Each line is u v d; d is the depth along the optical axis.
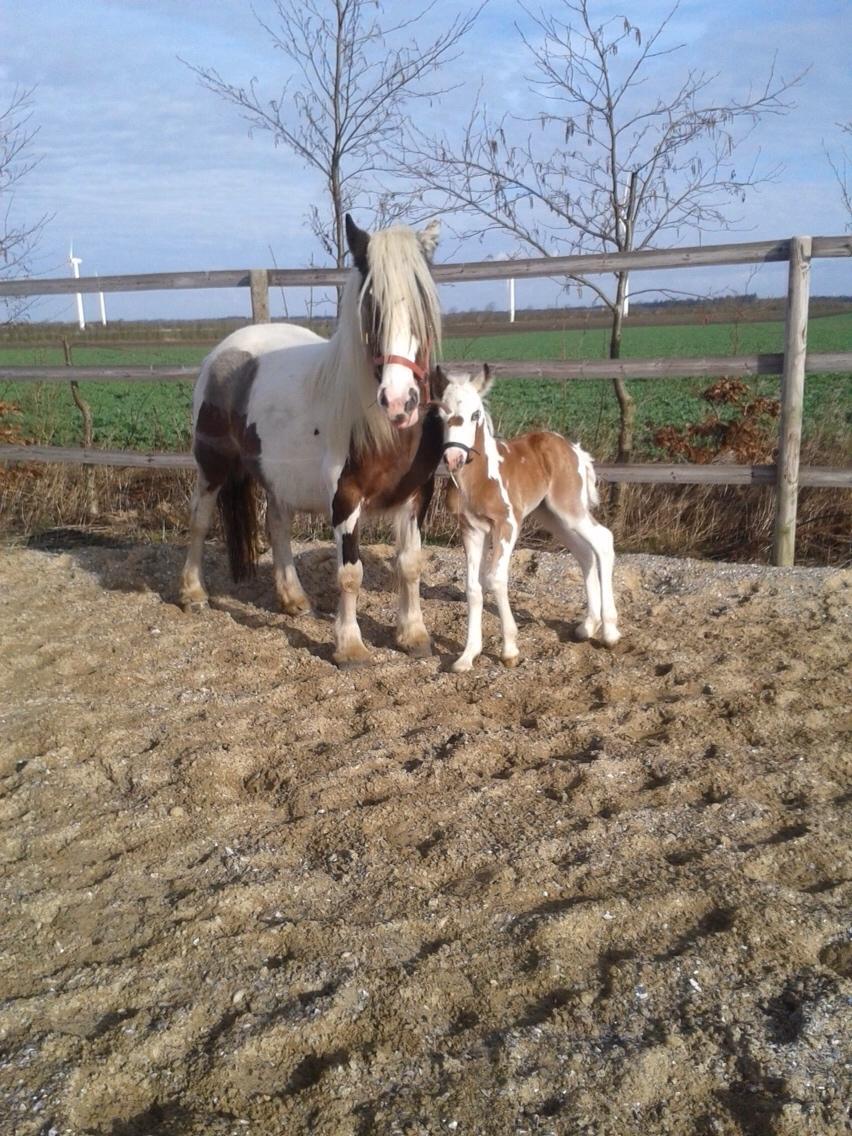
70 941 2.92
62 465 9.31
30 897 3.11
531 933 2.82
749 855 3.19
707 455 7.68
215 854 3.36
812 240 6.19
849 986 2.56
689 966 2.65
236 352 6.04
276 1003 2.60
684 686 4.68
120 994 2.66
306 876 3.19
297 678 5.07
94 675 5.06
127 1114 2.28
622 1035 2.44
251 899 3.06
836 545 7.12
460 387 4.66
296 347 5.80
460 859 3.26
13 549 7.68
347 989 2.62
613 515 7.62
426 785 3.80
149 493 9.15
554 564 6.75
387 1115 2.21
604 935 2.84
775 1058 2.34
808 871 3.15
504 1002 2.59
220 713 4.56
